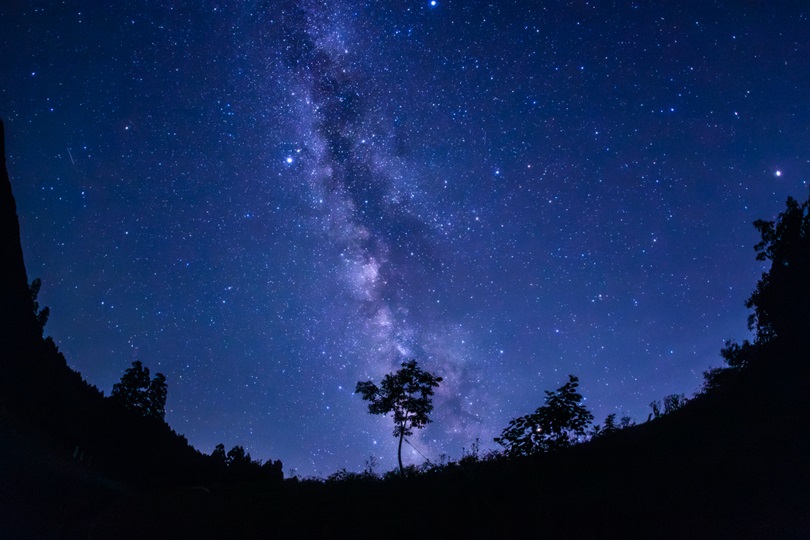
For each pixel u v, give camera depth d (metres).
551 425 12.22
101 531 13.16
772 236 17.52
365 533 11.81
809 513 8.31
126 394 25.98
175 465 23.64
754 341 18.12
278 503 14.90
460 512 11.60
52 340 24.80
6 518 12.64
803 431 10.84
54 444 18.59
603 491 10.59
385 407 23.30
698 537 8.48
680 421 14.00
